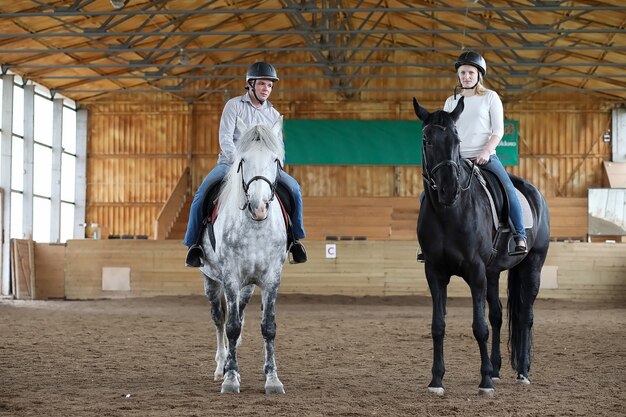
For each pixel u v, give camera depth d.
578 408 7.02
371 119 38.22
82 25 29.91
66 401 7.22
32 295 29.00
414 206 36.88
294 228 8.30
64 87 36.28
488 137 8.20
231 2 31.80
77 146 38.28
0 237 29.75
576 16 26.31
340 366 10.15
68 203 37.50
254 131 7.62
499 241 8.13
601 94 37.16
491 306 8.62
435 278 7.76
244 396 7.57
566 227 35.84
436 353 7.77
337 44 32.91
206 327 16.41
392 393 7.81
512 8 25.38
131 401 7.23
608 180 36.38
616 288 27.70
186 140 38.44
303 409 6.83
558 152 37.50
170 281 28.69
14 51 28.30
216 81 38.47
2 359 10.71
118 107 38.66
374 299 27.38
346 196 37.44
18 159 32.62
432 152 7.27
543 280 27.95
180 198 37.12
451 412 6.75
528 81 37.31
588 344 13.03
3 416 6.47
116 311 22.39
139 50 30.81
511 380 8.87
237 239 7.68
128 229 38.28
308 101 38.41
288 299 27.22
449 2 30.22
